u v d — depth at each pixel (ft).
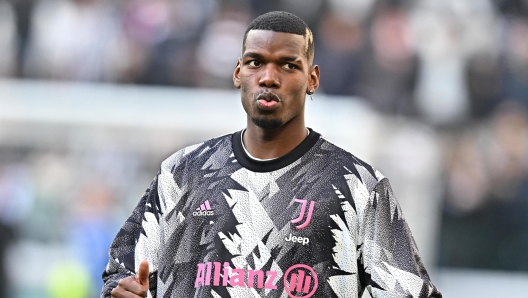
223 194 31.55
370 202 31.24
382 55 123.03
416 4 127.24
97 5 123.75
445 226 111.96
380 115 119.44
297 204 30.96
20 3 122.93
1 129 100.22
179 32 123.44
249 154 32.04
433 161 110.63
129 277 30.58
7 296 97.30
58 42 121.90
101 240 96.89
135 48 122.21
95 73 121.29
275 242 30.63
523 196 114.73
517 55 126.52
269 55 31.07
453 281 108.78
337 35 123.95
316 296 30.30
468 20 126.52
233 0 126.52
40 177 99.60
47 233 98.37
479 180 114.93
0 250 97.45
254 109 31.22
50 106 101.55
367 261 30.96
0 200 98.58
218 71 122.42
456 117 121.29
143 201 33.63
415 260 31.32
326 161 31.76
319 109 112.47
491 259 111.45
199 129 102.01
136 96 111.96
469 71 124.16
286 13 31.83
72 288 96.32
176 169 32.65
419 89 122.52
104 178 99.30
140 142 100.58
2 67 121.08
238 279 30.45
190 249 31.37
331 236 30.71
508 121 120.57
